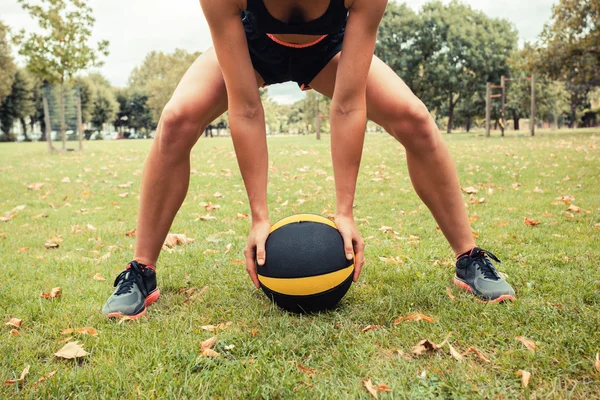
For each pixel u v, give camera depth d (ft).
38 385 5.59
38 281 9.75
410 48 114.62
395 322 7.04
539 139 56.44
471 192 19.40
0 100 120.98
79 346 6.48
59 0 52.90
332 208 16.98
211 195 20.67
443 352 6.20
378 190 20.76
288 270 7.13
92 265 10.89
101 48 56.03
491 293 7.89
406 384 5.42
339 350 6.21
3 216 17.07
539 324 6.79
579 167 25.49
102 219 16.44
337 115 6.94
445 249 11.39
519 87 122.21
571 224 13.48
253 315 7.56
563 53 67.00
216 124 202.08
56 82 55.36
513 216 14.89
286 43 7.29
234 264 10.53
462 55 112.57
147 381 5.61
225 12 6.23
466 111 130.21
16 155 48.24
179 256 11.29
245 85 6.65
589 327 6.59
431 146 7.84
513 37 115.96
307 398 5.16
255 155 7.05
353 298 8.17
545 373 5.56
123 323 7.45
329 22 6.54
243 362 5.98
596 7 63.26
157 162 7.76
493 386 5.33
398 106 7.55
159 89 161.07
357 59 6.49
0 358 6.34
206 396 5.31
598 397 5.09
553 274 9.07
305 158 35.53
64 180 26.13
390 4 116.16
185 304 8.20
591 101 187.52
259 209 7.38
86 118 167.73
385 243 12.09
